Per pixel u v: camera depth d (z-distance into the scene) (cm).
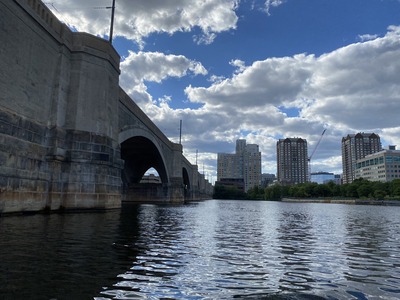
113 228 1245
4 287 456
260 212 3412
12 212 1652
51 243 822
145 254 756
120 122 3002
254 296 481
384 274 648
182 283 534
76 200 2109
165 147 5897
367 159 18175
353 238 1246
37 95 1939
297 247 981
